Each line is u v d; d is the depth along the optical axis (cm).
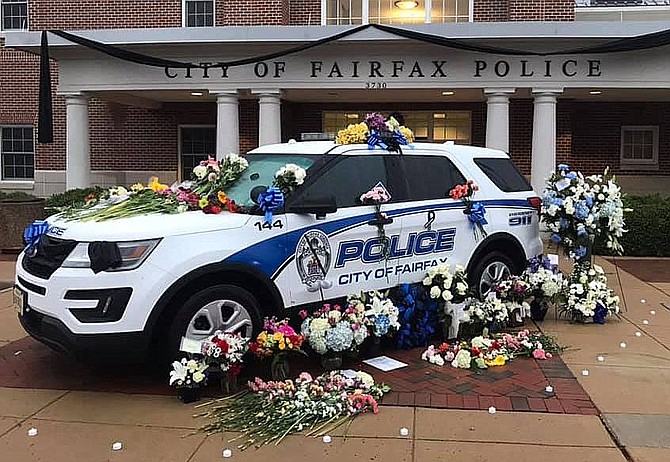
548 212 791
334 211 569
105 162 1866
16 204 1327
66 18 1823
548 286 747
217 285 529
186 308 512
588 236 793
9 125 1917
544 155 1406
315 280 577
